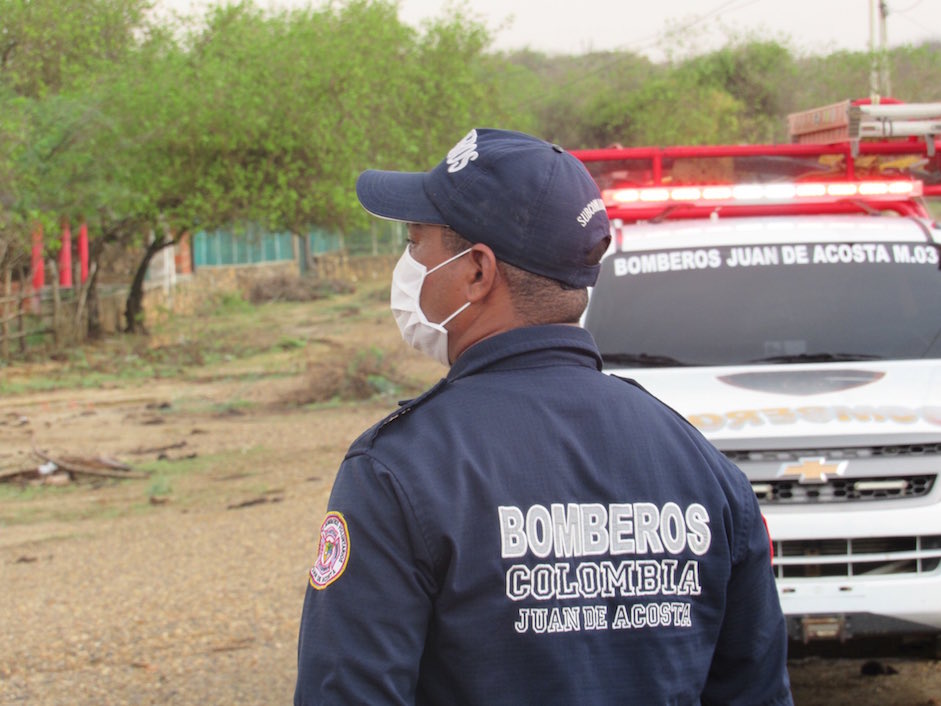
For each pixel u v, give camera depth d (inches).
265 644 220.1
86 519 358.0
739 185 226.8
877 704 183.8
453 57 1059.9
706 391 186.7
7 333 826.2
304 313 1203.9
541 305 69.0
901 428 166.7
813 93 1486.2
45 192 754.8
